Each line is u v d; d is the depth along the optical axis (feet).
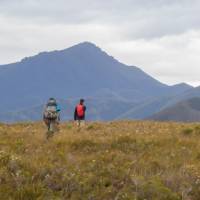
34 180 55.16
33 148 83.92
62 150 82.43
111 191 52.70
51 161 67.62
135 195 50.93
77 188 53.11
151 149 85.40
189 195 52.80
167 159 72.54
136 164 66.18
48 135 102.37
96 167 63.31
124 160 71.56
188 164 67.87
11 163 59.67
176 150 82.94
